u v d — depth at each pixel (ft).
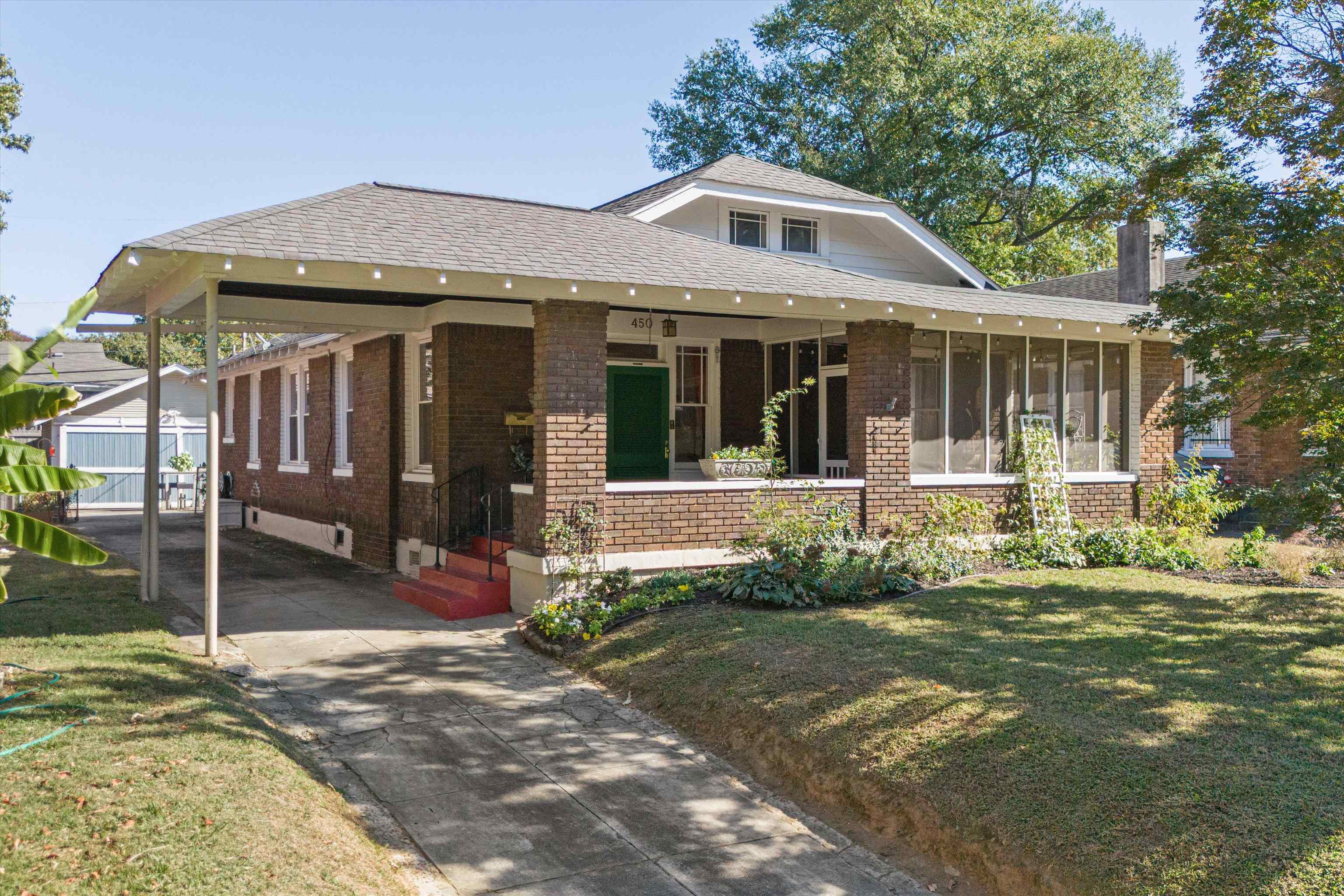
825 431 46.93
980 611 31.32
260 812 16.24
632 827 18.89
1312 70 32.35
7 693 20.93
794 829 19.01
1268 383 31.01
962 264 57.11
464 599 36.65
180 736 19.30
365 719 24.58
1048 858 15.96
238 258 28.25
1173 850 15.23
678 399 48.62
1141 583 36.32
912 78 103.81
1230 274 30.91
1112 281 74.13
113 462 98.22
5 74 77.15
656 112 126.31
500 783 20.81
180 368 102.89
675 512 36.76
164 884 13.47
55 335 19.31
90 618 32.35
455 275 31.65
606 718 25.04
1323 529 31.07
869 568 35.14
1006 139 115.03
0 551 50.83
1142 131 104.88
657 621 30.83
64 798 15.67
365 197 36.52
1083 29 111.55
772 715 22.79
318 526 58.18
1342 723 20.12
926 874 17.13
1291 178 32.53
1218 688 22.62
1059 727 19.75
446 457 41.78
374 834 18.13
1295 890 13.91
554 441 34.24
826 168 108.99
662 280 34.27
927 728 20.57
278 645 31.94
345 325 41.96
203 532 71.00
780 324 48.73
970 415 44.39
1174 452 56.24
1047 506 44.24
